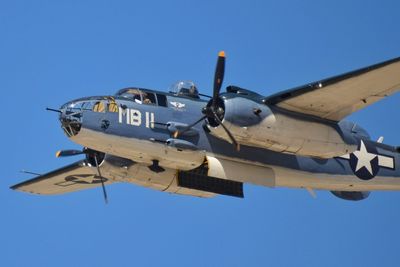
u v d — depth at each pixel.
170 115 63.94
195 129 64.44
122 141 62.25
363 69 59.06
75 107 61.91
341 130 66.00
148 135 62.81
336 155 66.25
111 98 62.75
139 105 63.28
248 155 66.12
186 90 66.38
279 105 63.53
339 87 61.38
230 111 61.81
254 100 63.03
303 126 64.25
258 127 62.62
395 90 61.97
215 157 65.00
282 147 64.38
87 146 63.03
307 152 65.31
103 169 66.69
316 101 63.12
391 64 58.28
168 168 66.06
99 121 61.78
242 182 65.75
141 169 65.94
